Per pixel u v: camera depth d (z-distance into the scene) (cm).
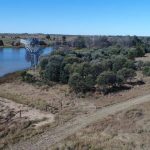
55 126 3859
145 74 6950
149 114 3956
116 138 3341
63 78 6494
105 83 5684
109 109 4391
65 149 3131
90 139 3319
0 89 6200
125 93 5325
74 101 5038
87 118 4069
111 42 16612
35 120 4125
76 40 16588
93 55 9419
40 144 3375
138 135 3403
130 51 10606
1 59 13000
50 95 5503
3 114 4441
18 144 3416
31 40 11712
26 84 6538
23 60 12531
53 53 9294
